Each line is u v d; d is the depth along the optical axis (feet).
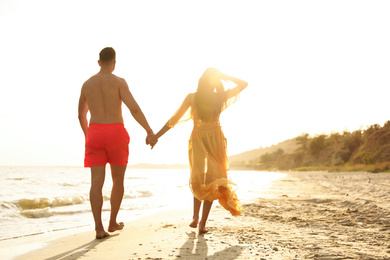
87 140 12.00
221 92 12.00
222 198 11.59
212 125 11.99
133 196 40.06
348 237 11.27
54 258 9.37
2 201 28.68
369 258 8.28
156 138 12.42
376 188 40.34
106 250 9.89
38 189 53.98
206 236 11.42
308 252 9.00
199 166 11.71
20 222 20.26
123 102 12.47
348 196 29.53
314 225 13.94
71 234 14.83
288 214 17.62
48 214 23.88
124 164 12.42
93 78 12.29
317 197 29.04
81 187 62.54
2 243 12.89
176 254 8.86
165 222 16.15
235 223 14.43
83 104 12.75
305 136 462.60
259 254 8.79
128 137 12.50
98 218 11.93
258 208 20.22
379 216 16.12
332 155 346.74
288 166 461.78
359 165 204.44
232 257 8.48
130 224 16.43
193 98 12.07
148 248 9.78
